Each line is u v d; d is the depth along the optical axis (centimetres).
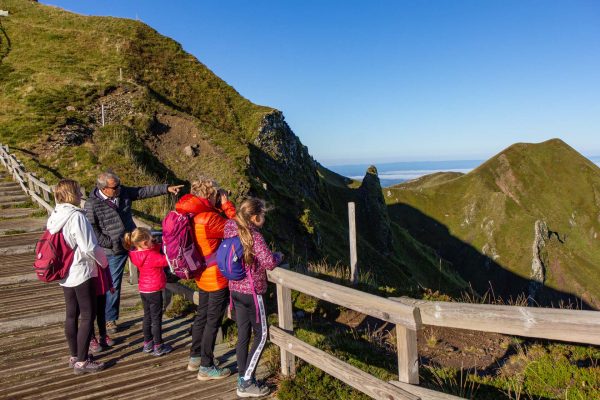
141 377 504
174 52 3641
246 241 406
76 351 506
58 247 459
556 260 13788
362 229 7325
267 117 3466
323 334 691
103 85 2739
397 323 339
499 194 15700
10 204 1519
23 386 484
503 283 13450
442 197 16825
